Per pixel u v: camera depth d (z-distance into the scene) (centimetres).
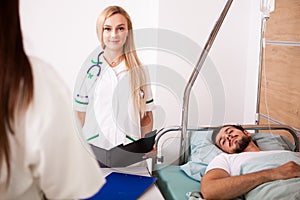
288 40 217
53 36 272
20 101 62
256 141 207
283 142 207
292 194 151
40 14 268
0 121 61
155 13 259
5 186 66
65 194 69
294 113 214
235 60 269
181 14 254
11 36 60
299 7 204
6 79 60
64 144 65
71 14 270
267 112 246
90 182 72
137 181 153
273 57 236
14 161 64
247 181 156
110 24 159
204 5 255
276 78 232
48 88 64
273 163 171
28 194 70
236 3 262
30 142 63
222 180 157
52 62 275
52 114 63
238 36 266
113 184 149
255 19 257
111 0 270
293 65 213
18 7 61
